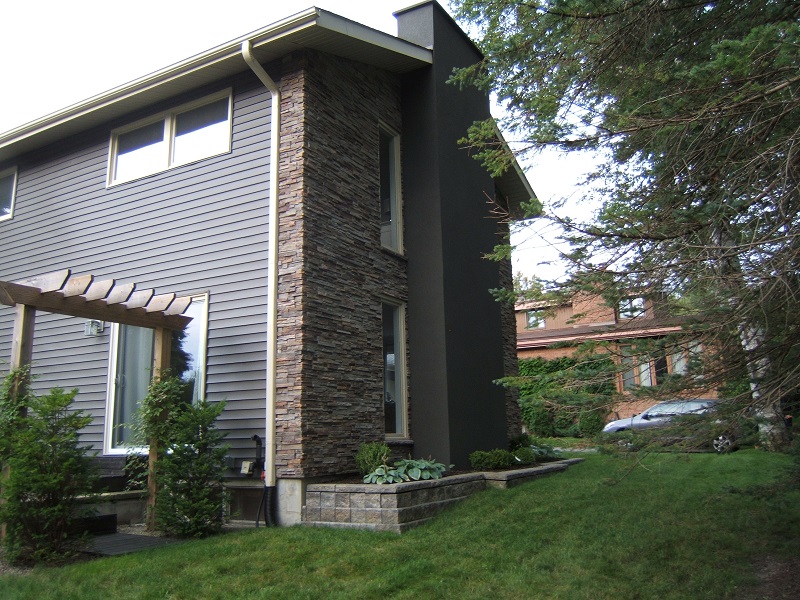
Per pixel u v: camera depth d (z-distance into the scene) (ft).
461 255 33.63
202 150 29.12
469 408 32.24
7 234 35.22
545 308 15.65
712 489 28.14
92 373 30.45
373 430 27.91
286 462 23.91
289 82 26.96
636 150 16.42
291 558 18.84
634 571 17.61
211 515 22.57
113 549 20.51
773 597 15.72
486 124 19.01
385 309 30.89
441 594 16.15
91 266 31.32
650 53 17.85
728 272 12.96
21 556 19.40
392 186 32.76
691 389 14.24
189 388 26.76
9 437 19.77
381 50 29.68
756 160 13.20
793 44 11.94
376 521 21.97
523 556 18.90
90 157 32.65
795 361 13.44
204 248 27.86
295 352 24.50
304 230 25.27
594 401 14.79
